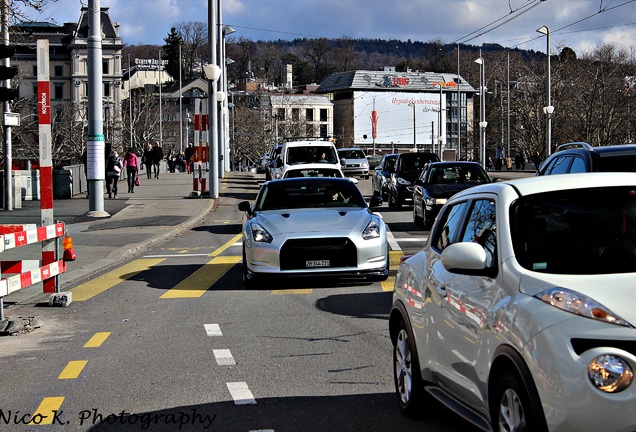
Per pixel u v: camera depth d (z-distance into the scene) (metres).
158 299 14.53
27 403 8.16
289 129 150.12
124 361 9.87
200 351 10.31
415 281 7.46
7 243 11.95
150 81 180.62
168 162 95.62
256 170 72.81
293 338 10.98
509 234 5.91
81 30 135.88
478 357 5.84
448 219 7.38
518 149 115.44
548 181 6.38
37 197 38.47
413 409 7.39
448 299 6.51
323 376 9.00
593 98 80.56
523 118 105.50
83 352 10.40
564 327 4.89
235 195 44.06
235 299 14.31
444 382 6.66
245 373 9.18
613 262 5.62
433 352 6.85
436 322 6.76
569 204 6.10
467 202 7.04
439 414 7.54
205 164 45.44
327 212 15.91
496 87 139.25
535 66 108.44
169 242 24.69
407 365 7.63
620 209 6.05
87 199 39.31
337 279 16.19
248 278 15.14
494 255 5.99
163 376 9.10
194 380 8.91
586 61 90.25
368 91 180.00
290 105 162.25
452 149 182.00
